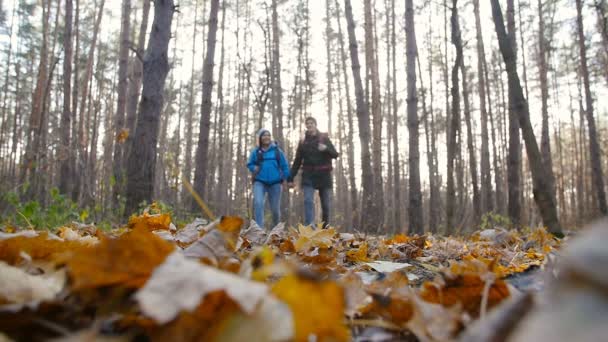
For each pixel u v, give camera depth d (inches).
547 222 204.1
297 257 87.1
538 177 207.2
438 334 33.4
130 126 471.5
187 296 24.8
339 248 124.9
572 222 1206.3
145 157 249.0
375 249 136.9
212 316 25.5
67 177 407.8
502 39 215.5
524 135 210.8
